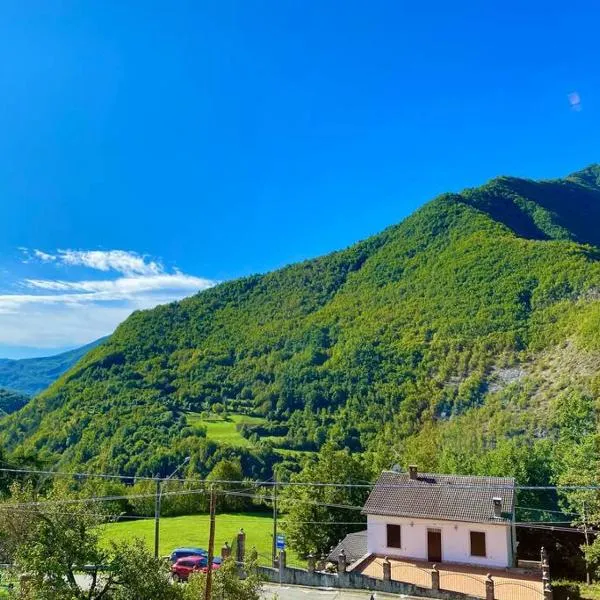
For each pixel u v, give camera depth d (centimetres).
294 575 3850
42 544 2298
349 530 5344
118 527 7369
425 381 16088
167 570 2375
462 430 12438
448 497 4222
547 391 12019
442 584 3594
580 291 15262
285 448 15562
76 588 2239
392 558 4094
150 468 13288
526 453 6506
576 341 13262
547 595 3247
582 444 5328
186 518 8281
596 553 3950
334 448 6022
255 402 19800
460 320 17212
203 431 16438
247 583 2441
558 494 5903
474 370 15138
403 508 4194
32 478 6956
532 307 16138
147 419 17138
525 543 4731
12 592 2297
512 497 4109
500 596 3384
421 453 8006
